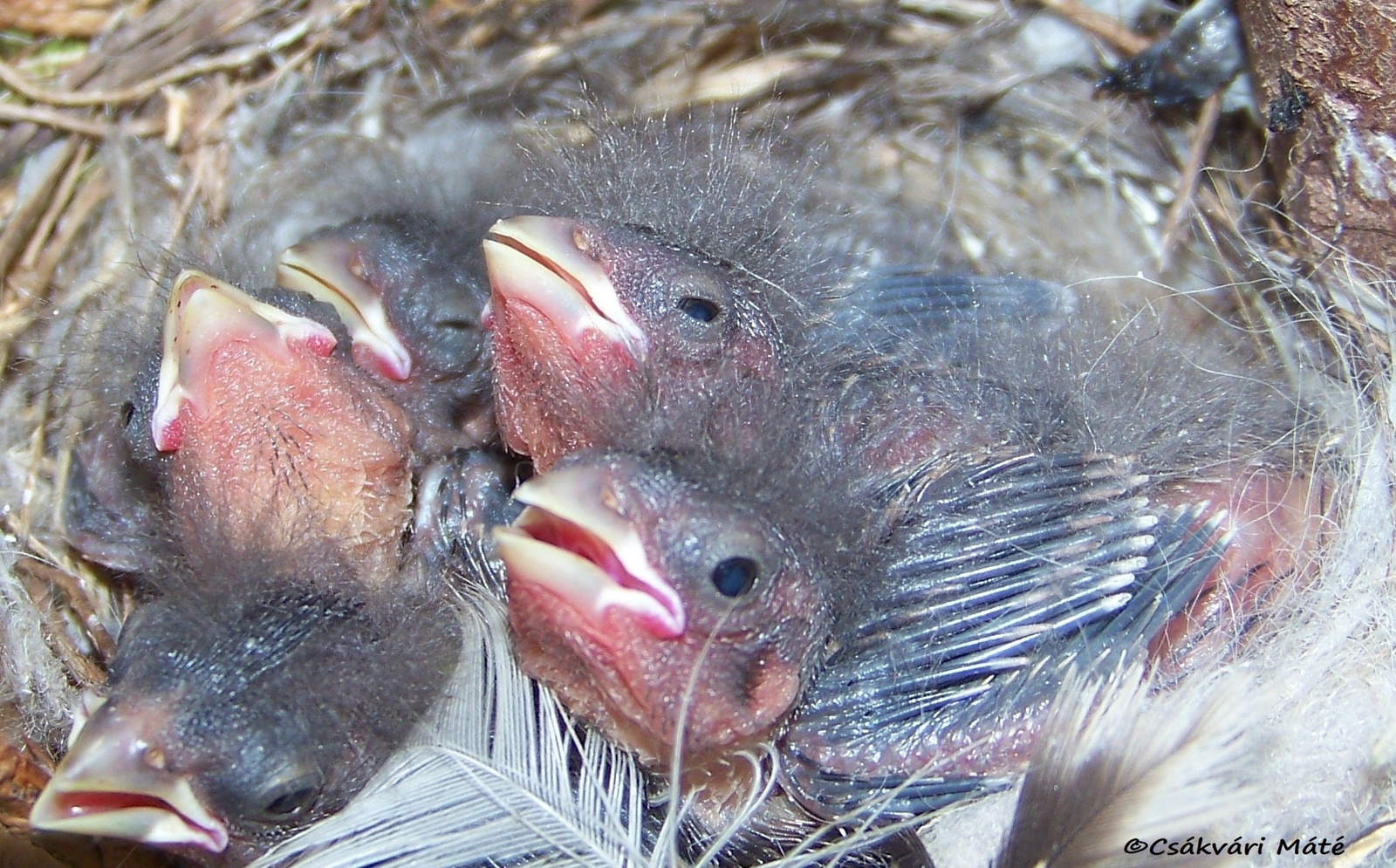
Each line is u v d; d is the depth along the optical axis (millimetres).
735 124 202
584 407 171
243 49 198
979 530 172
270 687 162
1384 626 171
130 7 194
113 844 173
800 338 183
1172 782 160
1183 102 196
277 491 171
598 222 176
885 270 200
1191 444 182
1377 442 178
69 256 192
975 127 206
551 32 202
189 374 169
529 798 163
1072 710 164
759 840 169
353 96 202
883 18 202
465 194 199
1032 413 183
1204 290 193
